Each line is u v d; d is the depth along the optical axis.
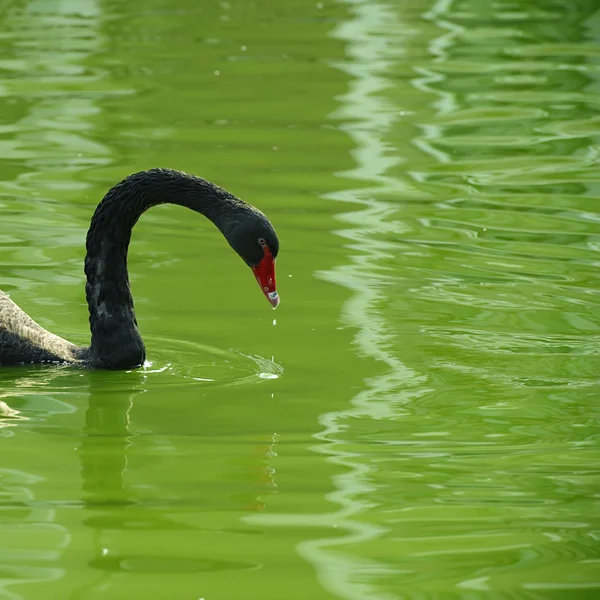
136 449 9.60
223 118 20.98
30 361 11.64
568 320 12.99
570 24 28.08
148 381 11.32
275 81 23.34
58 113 20.88
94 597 7.18
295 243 15.16
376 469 9.26
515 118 21.27
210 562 7.67
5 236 15.09
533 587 7.39
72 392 10.99
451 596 7.27
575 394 11.03
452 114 21.48
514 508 8.56
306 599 7.23
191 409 10.58
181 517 8.34
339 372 11.51
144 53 25.27
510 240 15.44
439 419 10.39
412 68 24.52
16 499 8.59
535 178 18.05
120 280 11.66
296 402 10.75
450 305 13.34
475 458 9.52
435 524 8.28
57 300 13.34
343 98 22.36
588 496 8.77
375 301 13.43
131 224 11.72
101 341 11.63
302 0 30.44
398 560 7.73
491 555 7.82
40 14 28.77
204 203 11.70
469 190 17.45
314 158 18.84
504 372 11.59
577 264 14.63
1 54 24.70
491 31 27.55
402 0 30.08
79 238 15.13
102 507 8.45
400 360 11.84
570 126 20.81
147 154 18.73
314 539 8.03
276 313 13.09
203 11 29.34
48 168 17.92
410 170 18.41
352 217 16.17
